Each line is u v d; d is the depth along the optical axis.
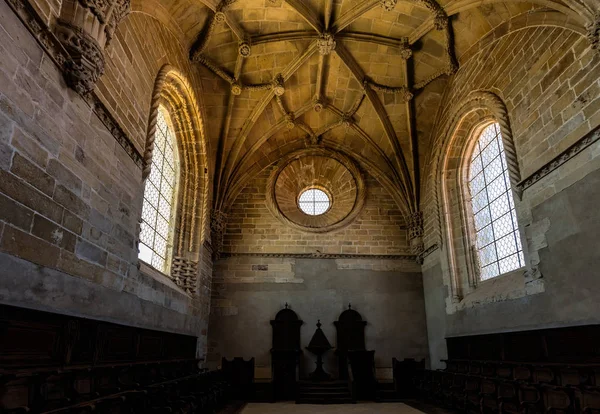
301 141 20.45
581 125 9.21
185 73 13.96
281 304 18.41
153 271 12.05
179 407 8.74
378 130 19.17
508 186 13.21
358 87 17.62
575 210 9.26
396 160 19.39
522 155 11.31
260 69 16.36
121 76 8.99
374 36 15.20
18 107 5.57
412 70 16.39
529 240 10.83
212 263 18.66
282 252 19.03
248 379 16.09
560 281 9.62
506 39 12.35
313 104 18.34
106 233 8.18
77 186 7.09
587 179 8.97
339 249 19.25
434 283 17.38
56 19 6.60
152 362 9.65
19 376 4.82
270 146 20.14
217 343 17.73
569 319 9.24
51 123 6.34
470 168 15.90
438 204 16.55
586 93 9.12
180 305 13.30
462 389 12.52
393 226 19.72
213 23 13.47
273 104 18.02
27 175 5.73
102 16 7.27
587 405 7.88
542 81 10.61
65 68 6.72
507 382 9.93
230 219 19.47
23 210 5.62
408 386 16.30
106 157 8.24
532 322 10.59
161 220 13.98
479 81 13.76
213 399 12.31
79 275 7.07
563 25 9.80
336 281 18.81
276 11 13.94
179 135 15.34
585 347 8.63
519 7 11.43
